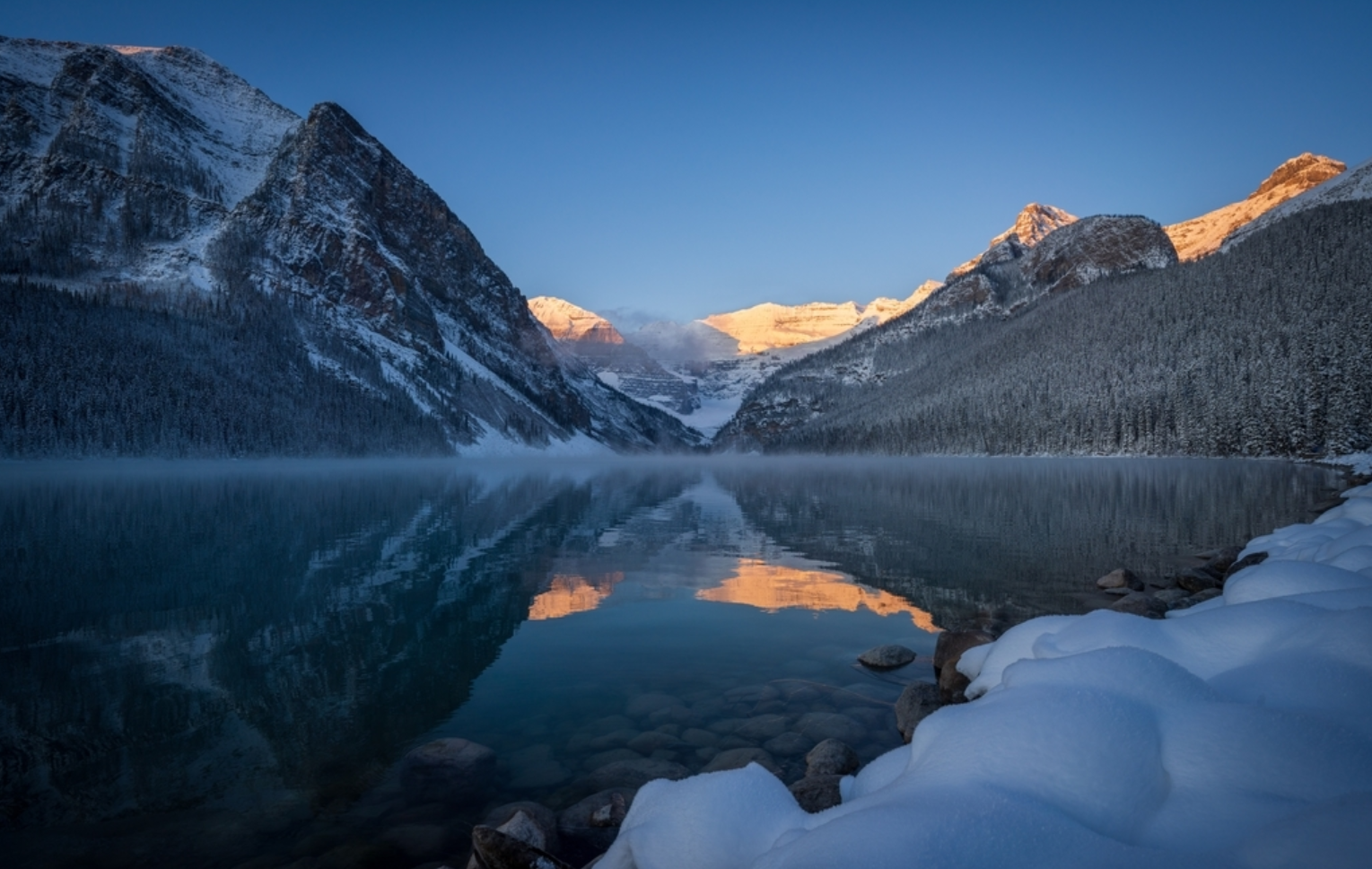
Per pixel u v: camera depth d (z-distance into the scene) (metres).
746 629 11.04
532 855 4.13
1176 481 45.41
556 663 9.45
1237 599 5.55
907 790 3.03
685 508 32.81
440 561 17.58
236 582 14.89
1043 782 2.80
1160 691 3.45
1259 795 2.54
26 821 5.51
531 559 17.80
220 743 7.02
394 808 5.68
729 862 3.08
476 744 6.52
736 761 6.22
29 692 8.49
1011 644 5.71
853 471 79.56
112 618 12.06
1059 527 23.05
